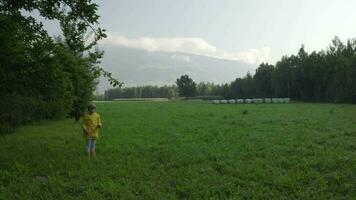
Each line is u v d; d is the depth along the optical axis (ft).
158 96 638.12
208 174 35.17
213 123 88.22
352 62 238.27
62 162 41.50
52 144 56.44
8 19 43.78
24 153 48.01
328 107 171.73
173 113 136.67
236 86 401.29
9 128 74.08
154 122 94.63
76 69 50.62
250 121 90.94
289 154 43.91
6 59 45.78
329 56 278.87
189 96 504.84
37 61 45.96
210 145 51.93
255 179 32.94
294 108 164.86
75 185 31.91
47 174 36.37
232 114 123.34
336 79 250.78
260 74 359.66
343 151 44.86
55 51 46.91
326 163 37.63
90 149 46.03
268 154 43.88
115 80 48.49
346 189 29.25
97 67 49.70
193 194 28.66
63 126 87.35
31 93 49.03
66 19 45.60
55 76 46.85
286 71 314.35
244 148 48.80
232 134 63.82
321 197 27.35
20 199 28.25
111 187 30.68
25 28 46.32
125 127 81.66
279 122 85.76
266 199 27.48
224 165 38.14
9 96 69.36
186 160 41.47
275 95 333.01
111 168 38.45
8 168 39.11
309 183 31.12
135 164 40.04
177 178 33.88
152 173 35.96
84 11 40.65
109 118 112.98
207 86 523.29
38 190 30.55
